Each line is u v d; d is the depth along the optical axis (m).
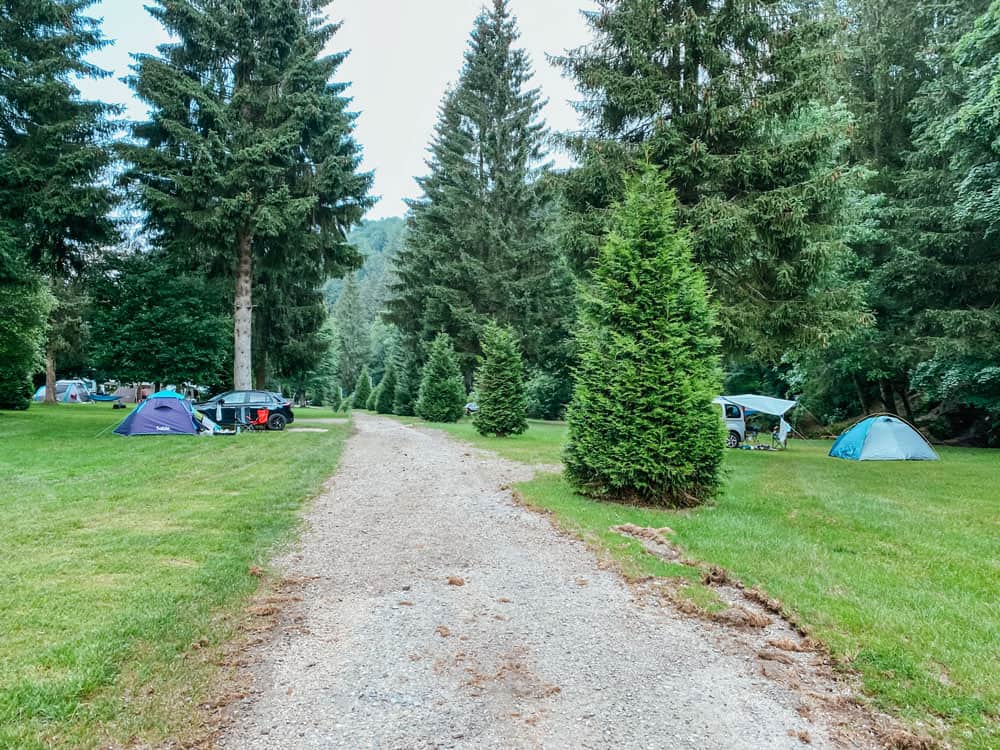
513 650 3.64
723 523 6.98
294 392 61.88
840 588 4.73
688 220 13.25
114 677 3.12
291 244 19.38
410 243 36.31
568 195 15.02
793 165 13.23
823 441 23.59
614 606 4.42
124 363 18.72
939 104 19.55
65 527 6.19
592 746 2.63
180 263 19.61
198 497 7.89
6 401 26.72
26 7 16.73
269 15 19.17
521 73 31.81
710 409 8.34
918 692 3.12
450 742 2.65
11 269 16.06
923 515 7.79
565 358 31.66
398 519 7.09
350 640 3.74
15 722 2.66
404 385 37.53
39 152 16.52
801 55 13.23
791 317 13.66
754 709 2.99
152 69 17.12
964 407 22.94
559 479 9.93
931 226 19.98
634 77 13.85
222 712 2.87
